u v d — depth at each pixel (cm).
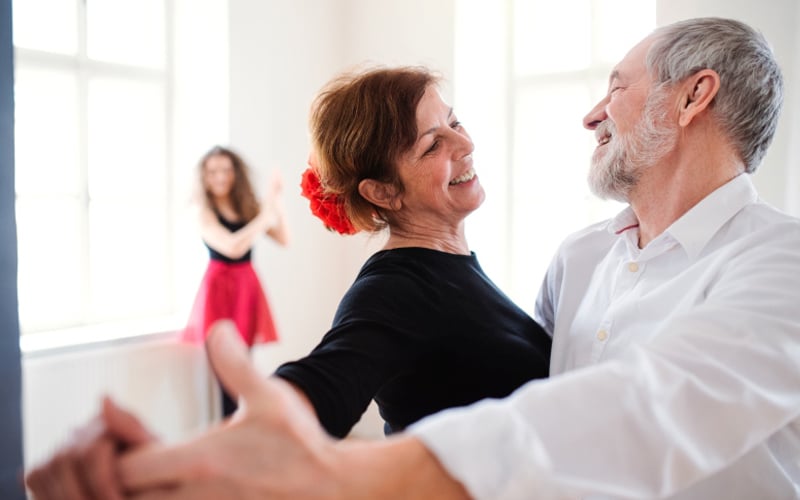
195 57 371
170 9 375
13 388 248
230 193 341
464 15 361
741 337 72
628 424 59
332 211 142
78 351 309
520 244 376
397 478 49
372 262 127
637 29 331
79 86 344
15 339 248
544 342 135
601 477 56
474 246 374
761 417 67
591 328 125
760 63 108
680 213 115
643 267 118
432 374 112
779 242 94
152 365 332
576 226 357
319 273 411
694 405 64
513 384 119
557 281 147
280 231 364
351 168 131
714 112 109
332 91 134
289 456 44
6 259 246
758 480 98
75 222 346
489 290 129
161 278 382
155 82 373
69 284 344
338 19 411
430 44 369
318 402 85
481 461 50
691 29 111
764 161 247
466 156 132
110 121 358
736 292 82
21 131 324
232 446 44
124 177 365
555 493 52
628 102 116
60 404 296
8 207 245
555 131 360
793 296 79
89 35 348
